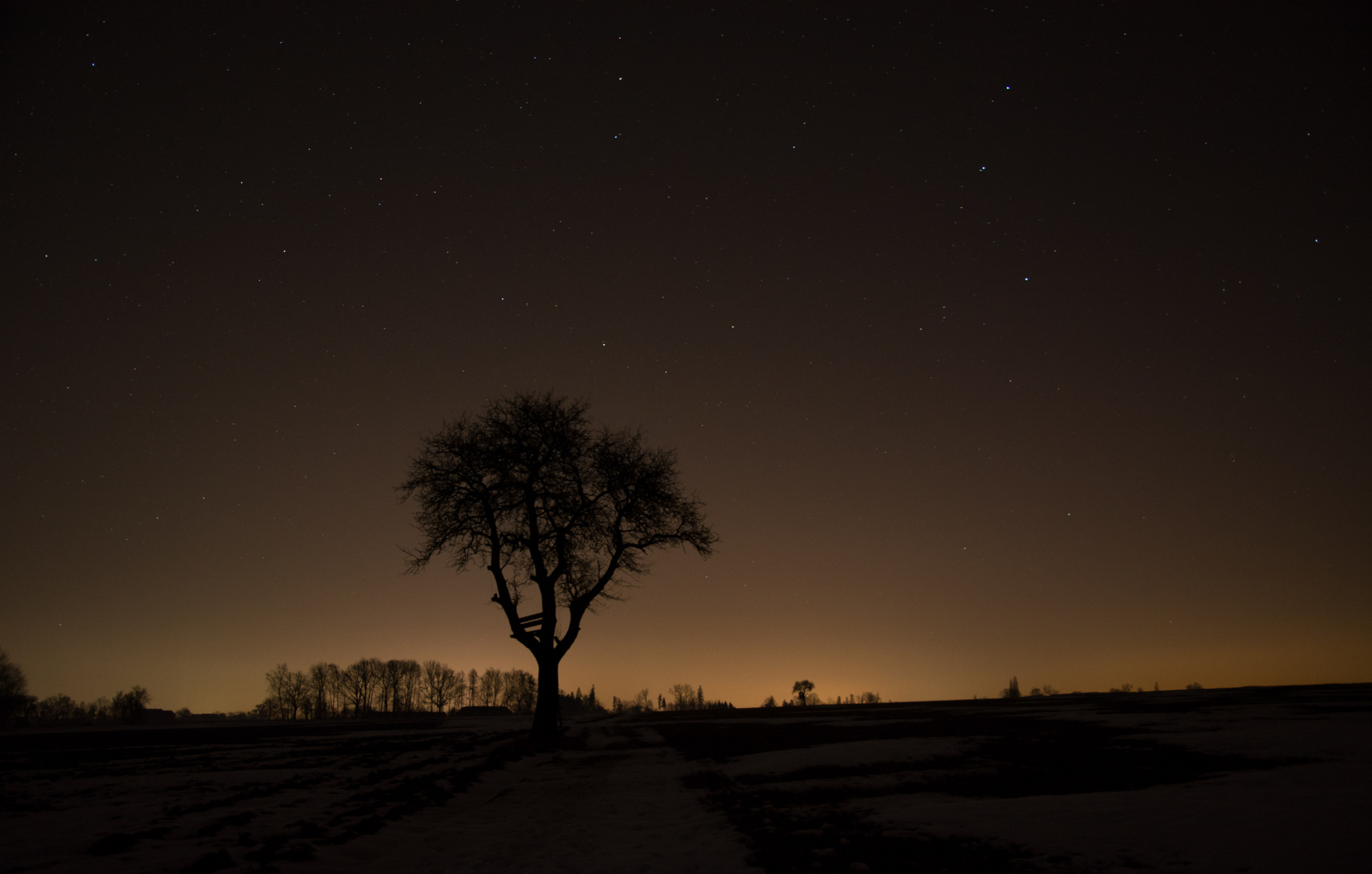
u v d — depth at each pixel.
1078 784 13.43
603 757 25.56
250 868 8.73
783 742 27.52
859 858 8.80
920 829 10.04
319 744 37.53
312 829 10.84
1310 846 7.56
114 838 10.05
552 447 34.75
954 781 14.87
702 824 11.91
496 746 28.08
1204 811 9.73
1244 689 68.06
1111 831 8.92
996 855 8.40
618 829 11.88
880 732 30.73
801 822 11.38
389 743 35.16
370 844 10.73
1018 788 13.44
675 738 33.53
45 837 10.95
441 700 173.38
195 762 26.17
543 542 34.72
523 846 10.93
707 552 35.88
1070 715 36.81
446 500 33.78
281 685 164.62
